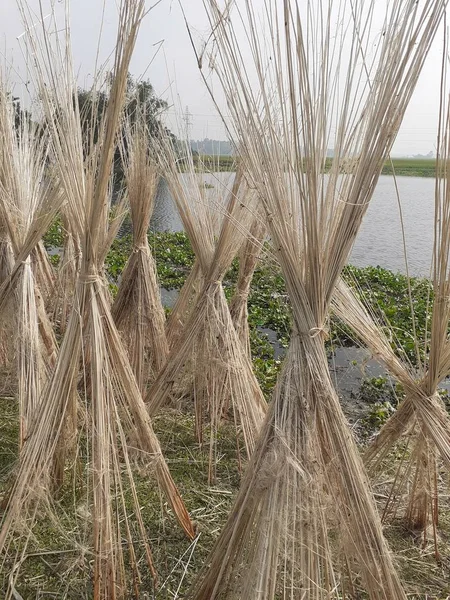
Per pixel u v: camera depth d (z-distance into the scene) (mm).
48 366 3629
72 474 3238
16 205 3445
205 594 2215
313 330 2082
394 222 18359
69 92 2471
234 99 2041
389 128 1911
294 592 2129
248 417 3457
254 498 2035
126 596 2574
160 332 4430
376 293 8617
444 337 2588
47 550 2820
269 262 2877
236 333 3709
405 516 3104
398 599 2150
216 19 1945
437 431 2645
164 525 3078
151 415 3707
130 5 2086
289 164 2020
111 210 4484
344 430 2084
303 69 1846
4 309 3383
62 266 5516
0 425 3979
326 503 2053
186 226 3719
